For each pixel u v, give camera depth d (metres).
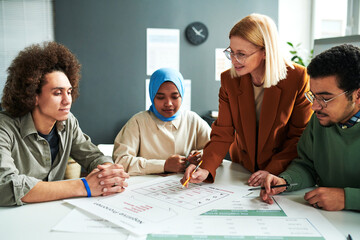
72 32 3.27
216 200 0.83
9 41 3.20
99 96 3.36
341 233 0.63
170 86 1.30
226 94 1.19
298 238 0.61
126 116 3.40
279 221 0.69
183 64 3.41
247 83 1.12
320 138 0.94
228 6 3.41
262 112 1.10
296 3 3.59
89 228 0.65
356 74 0.71
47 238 0.61
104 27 3.30
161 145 1.36
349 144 0.83
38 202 0.81
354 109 0.77
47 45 1.02
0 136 0.92
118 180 0.88
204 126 1.48
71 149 1.21
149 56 3.37
